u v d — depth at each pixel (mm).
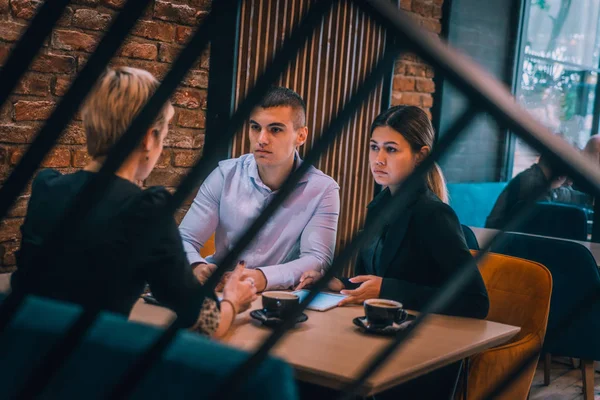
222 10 847
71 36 3068
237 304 1809
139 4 878
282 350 1699
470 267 1029
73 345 975
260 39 3705
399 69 5176
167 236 1537
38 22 966
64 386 993
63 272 1460
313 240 2639
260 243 2689
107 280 1481
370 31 4508
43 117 3010
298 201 2684
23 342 1028
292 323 905
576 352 3031
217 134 857
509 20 6445
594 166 826
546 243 3010
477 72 742
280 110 2592
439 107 5637
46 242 1009
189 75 3521
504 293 2486
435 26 5648
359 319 1944
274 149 2609
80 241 1475
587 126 7191
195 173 895
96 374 974
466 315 2133
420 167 831
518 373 1461
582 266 2938
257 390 892
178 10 3455
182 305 1553
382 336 1872
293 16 3828
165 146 3484
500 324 2086
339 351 1715
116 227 1491
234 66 3574
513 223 933
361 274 2529
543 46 6773
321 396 2012
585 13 7031
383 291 2213
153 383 932
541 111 6844
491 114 753
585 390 3195
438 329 1981
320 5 772
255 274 2365
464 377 2223
